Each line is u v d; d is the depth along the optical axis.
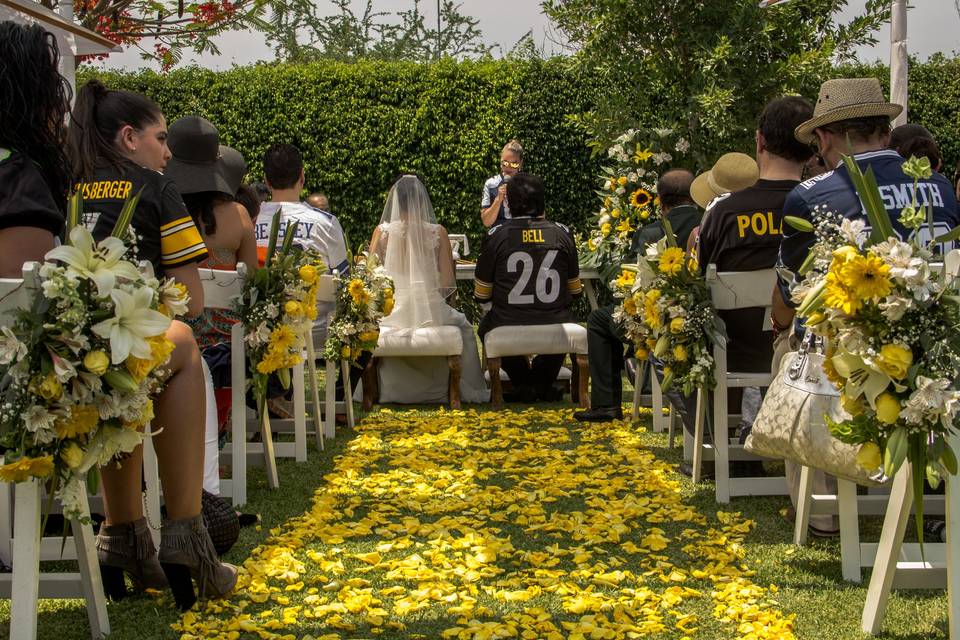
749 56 8.93
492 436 6.23
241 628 2.96
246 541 3.93
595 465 5.30
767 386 4.47
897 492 2.88
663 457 5.55
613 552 3.81
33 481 2.57
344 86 11.62
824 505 3.81
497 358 7.15
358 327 6.28
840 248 2.63
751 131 8.88
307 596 3.30
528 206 7.26
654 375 6.18
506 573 3.54
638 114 9.45
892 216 3.42
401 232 7.32
